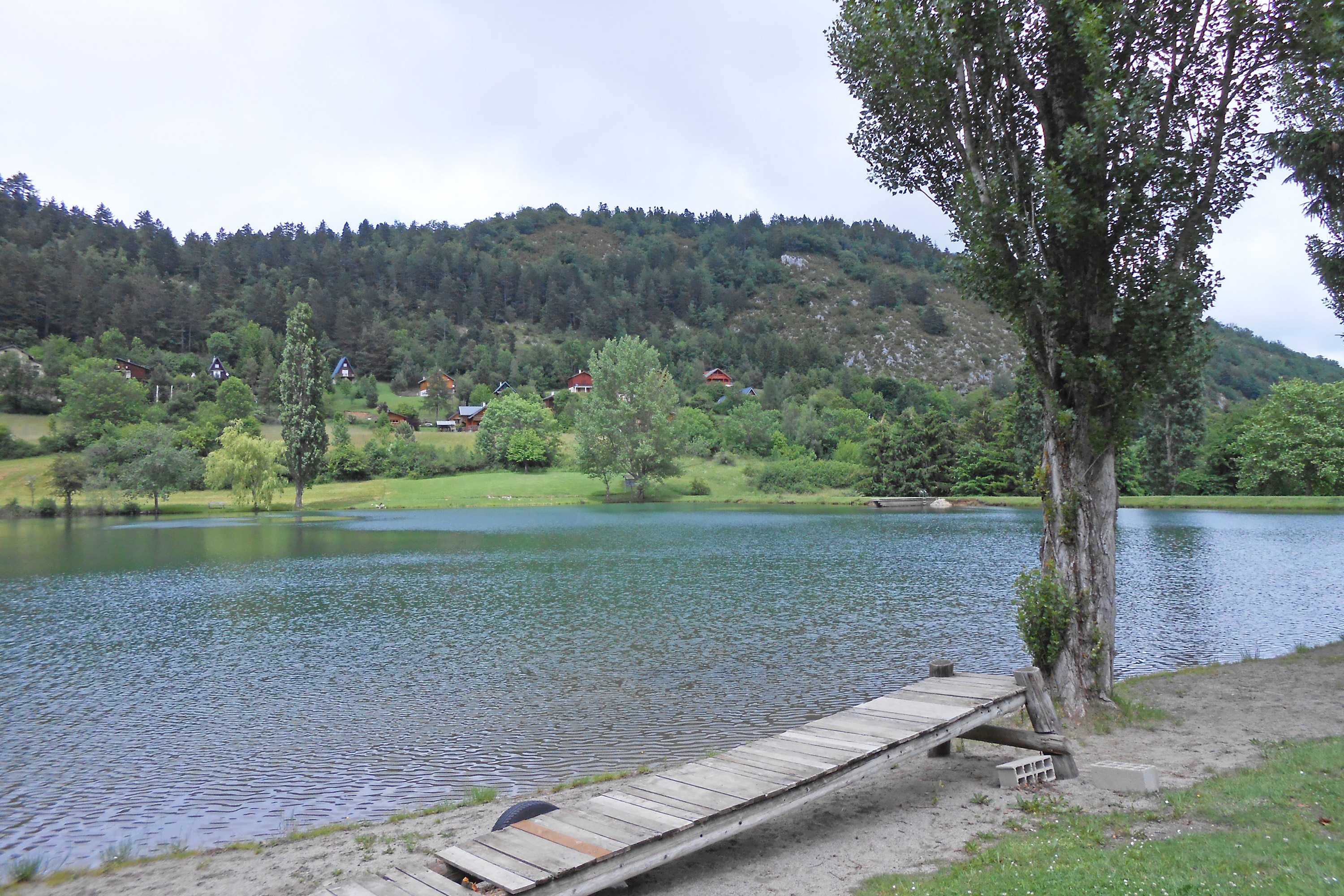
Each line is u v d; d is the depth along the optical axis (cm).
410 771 1115
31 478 9000
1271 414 7181
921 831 748
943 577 3052
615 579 3055
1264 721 1090
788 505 8675
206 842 900
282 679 1647
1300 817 680
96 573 3450
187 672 1719
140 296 19962
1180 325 1071
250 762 1162
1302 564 3328
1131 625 2075
